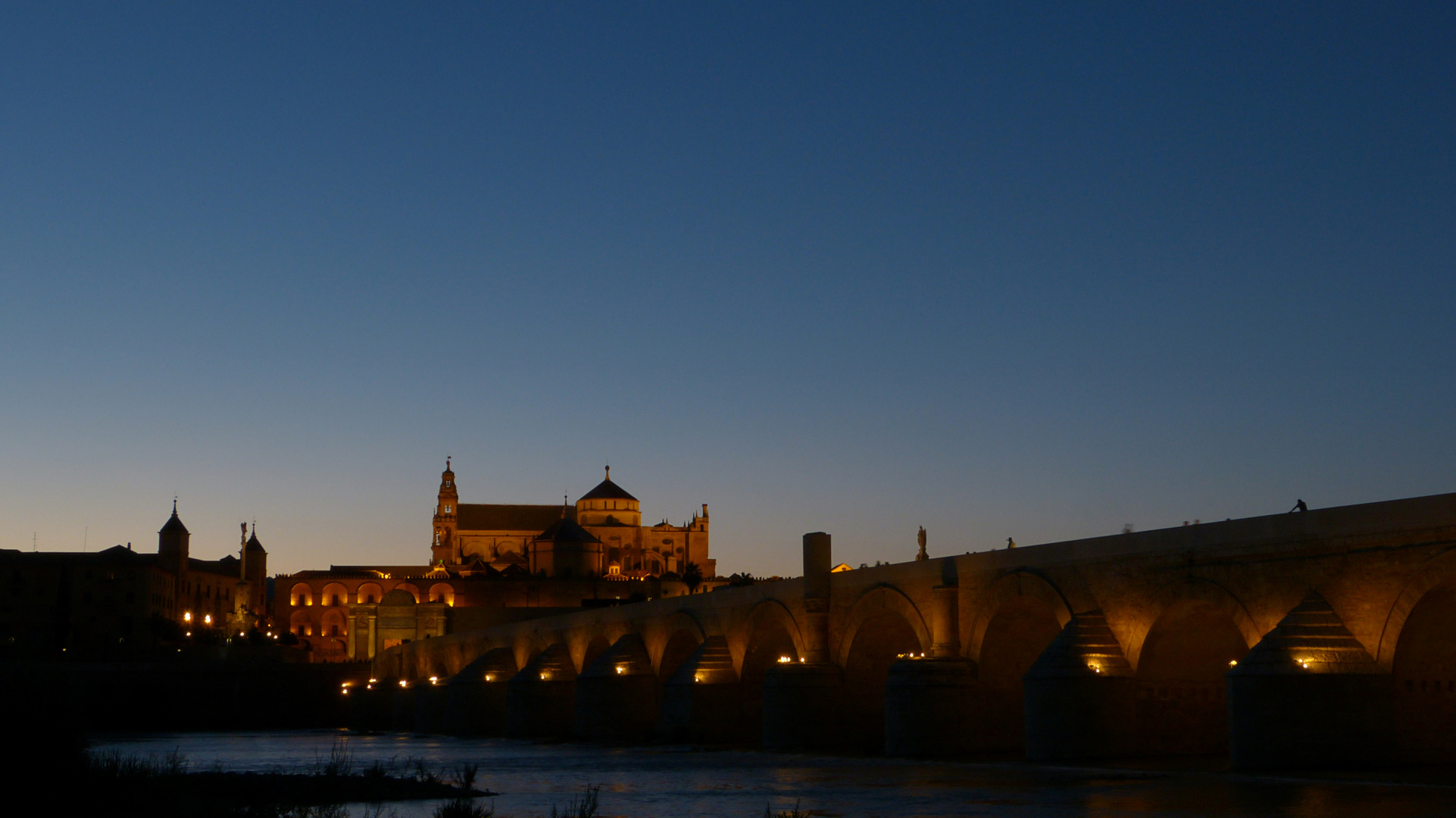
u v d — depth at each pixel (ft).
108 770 122.93
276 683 525.75
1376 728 127.03
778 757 197.98
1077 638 159.53
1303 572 136.56
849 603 217.36
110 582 637.71
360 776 163.43
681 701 250.78
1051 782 134.92
